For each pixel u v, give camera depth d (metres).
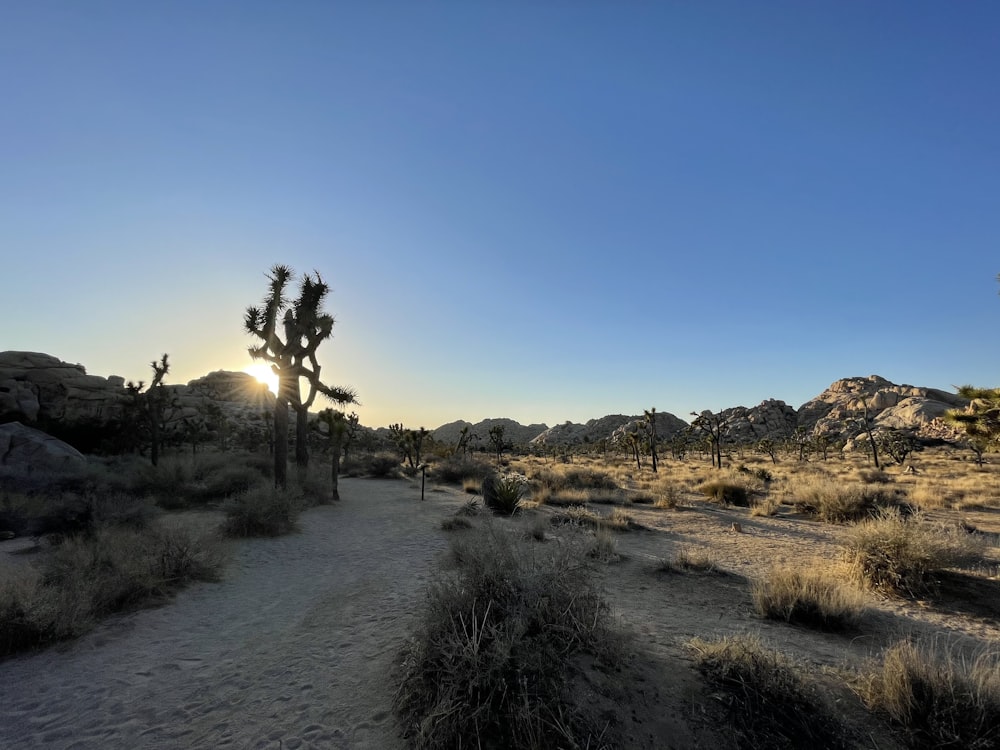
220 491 18.77
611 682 4.23
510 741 3.64
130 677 5.32
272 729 4.28
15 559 9.95
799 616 6.42
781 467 47.91
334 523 15.20
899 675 4.16
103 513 11.80
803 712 3.96
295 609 7.46
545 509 17.42
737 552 10.80
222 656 5.82
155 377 29.75
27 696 4.97
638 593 7.68
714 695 4.17
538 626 4.58
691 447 92.56
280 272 20.02
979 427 11.42
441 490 25.97
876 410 125.00
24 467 17.45
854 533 8.78
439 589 5.11
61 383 42.34
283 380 19.67
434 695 4.20
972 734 3.72
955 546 8.05
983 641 5.82
